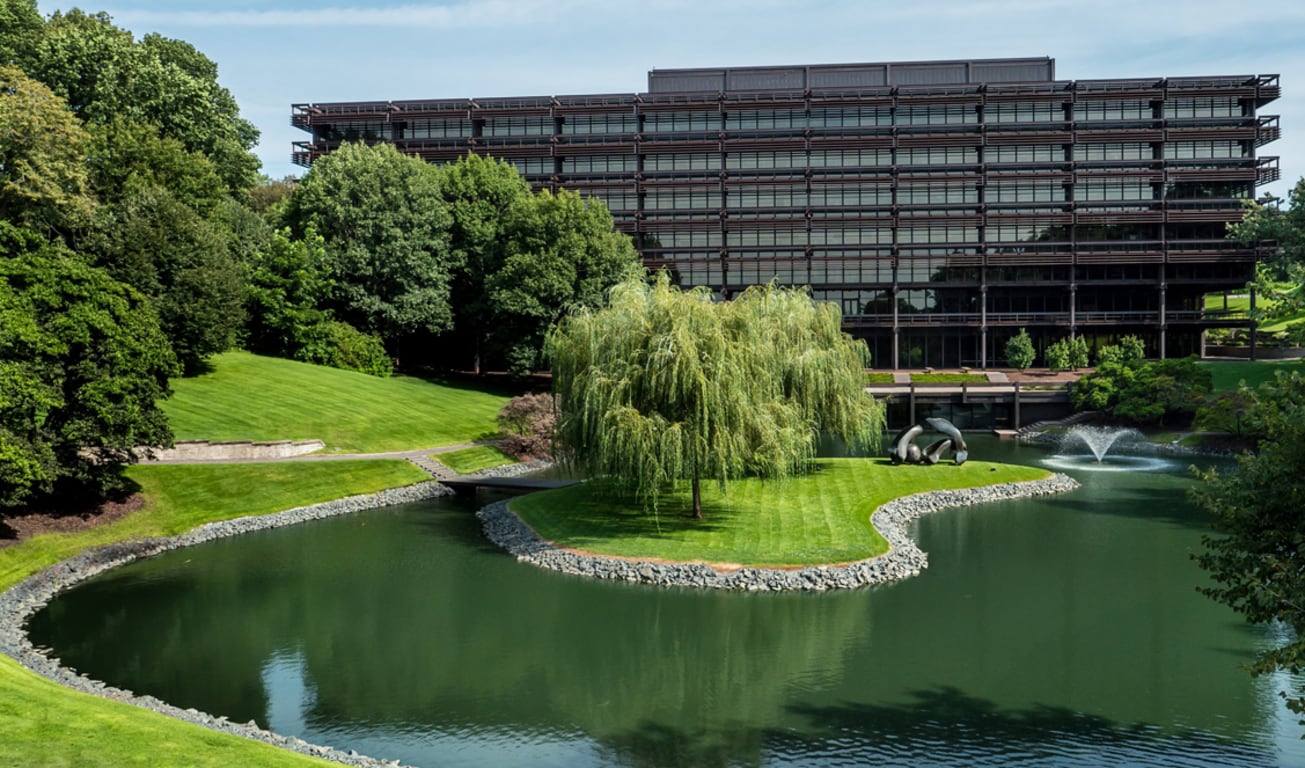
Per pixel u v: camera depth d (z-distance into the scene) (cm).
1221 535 4347
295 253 8100
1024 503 5253
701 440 3838
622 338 4006
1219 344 11625
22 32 7800
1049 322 10912
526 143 11488
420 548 4231
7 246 4219
